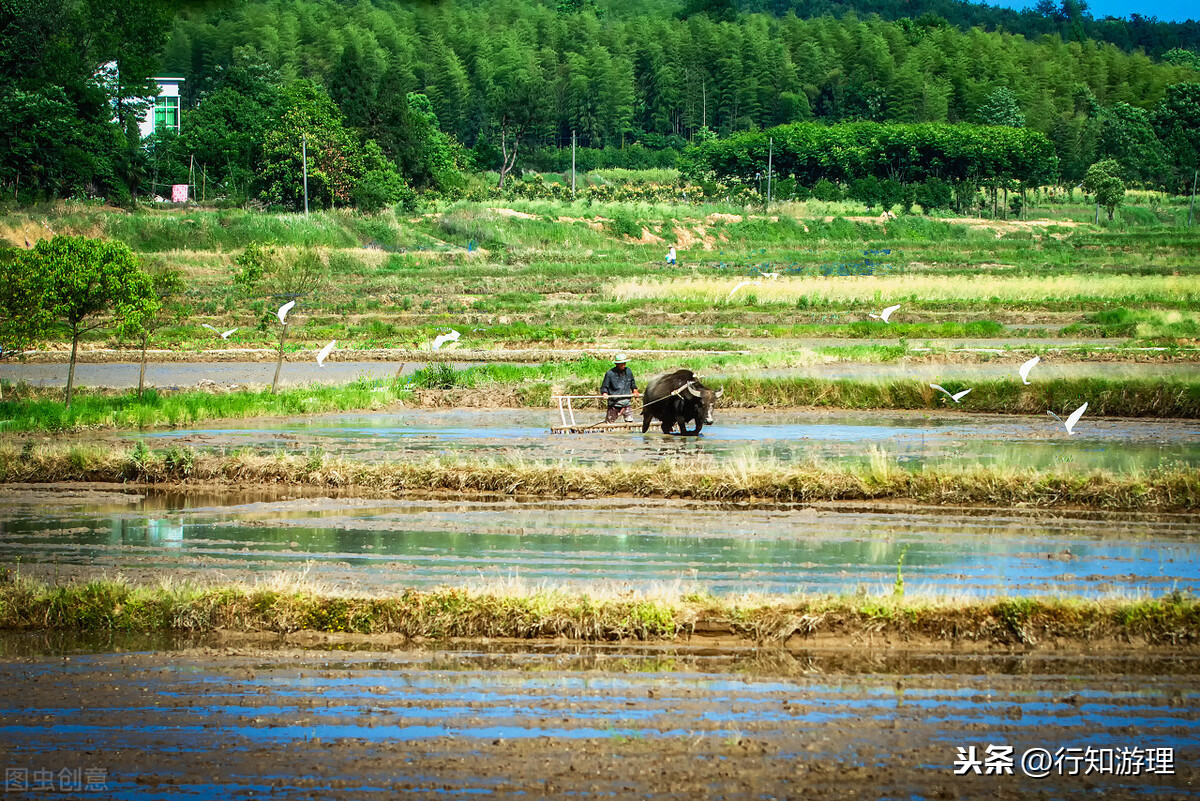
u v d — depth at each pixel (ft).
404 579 160.25
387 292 655.76
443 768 105.09
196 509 210.18
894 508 205.57
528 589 150.41
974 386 328.08
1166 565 167.22
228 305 581.12
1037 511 202.49
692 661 133.49
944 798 100.78
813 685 125.90
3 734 113.19
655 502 211.41
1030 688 125.49
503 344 483.10
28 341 320.50
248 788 101.96
